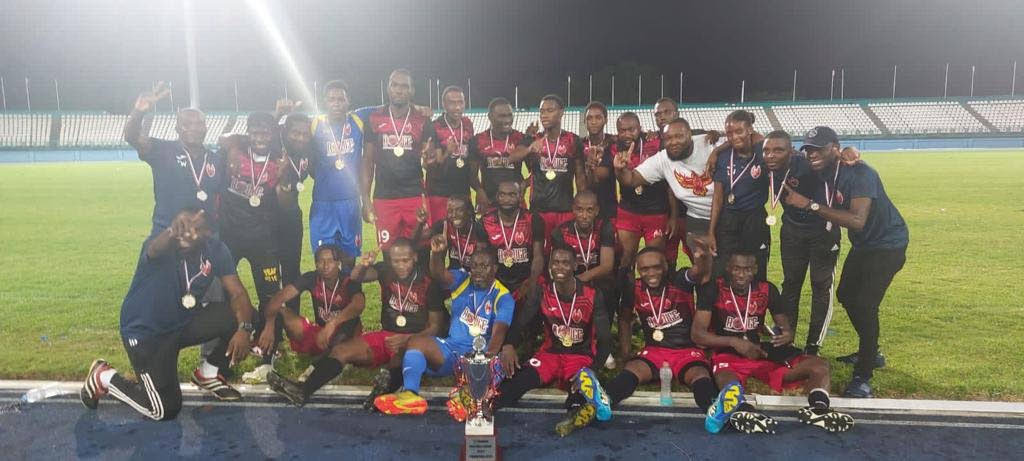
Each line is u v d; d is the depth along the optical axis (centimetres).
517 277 567
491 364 388
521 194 560
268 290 571
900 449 388
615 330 645
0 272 882
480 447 368
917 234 1128
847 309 481
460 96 636
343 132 605
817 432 412
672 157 578
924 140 4200
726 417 407
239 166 548
